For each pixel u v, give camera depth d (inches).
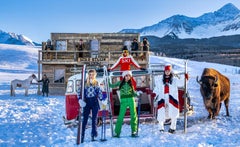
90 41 1161.4
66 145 350.6
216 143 348.8
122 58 482.6
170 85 400.8
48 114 614.2
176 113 398.6
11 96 1026.1
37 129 457.7
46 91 1025.5
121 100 383.6
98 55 1152.2
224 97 530.9
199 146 332.8
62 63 1106.1
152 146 336.5
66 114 449.7
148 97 493.4
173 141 354.9
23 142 374.0
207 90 459.8
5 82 1791.3
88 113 365.4
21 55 4146.2
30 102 831.7
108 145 342.0
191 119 518.0
